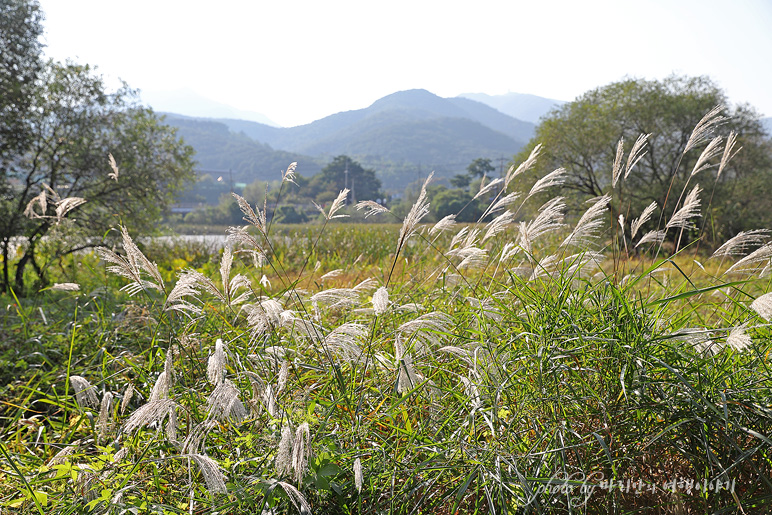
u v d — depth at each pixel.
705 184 22.88
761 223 21.62
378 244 13.84
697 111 24.83
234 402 2.23
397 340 3.01
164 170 14.98
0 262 12.88
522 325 3.37
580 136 25.03
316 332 3.11
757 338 3.14
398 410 2.94
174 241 17.03
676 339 2.99
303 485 2.37
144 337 5.09
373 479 2.58
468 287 4.30
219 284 6.67
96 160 13.71
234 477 2.54
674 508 2.54
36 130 13.51
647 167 25.67
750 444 2.71
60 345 5.52
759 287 3.74
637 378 2.80
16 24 13.18
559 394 2.88
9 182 13.15
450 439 2.81
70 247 13.26
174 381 3.08
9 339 5.66
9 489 2.92
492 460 2.60
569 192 23.97
